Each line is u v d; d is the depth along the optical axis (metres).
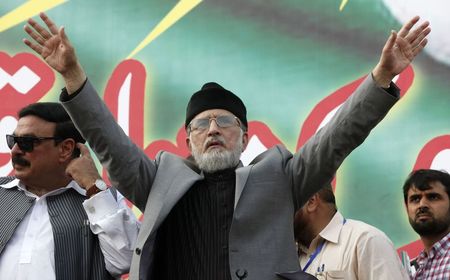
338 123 3.37
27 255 4.07
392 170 5.66
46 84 6.23
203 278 3.44
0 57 6.29
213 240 3.49
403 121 5.70
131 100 6.08
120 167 3.52
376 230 4.27
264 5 6.07
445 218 4.62
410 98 5.73
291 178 3.53
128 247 4.14
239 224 3.41
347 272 4.18
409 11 5.86
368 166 5.68
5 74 6.25
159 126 6.03
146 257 3.42
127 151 3.53
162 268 3.57
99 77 6.16
